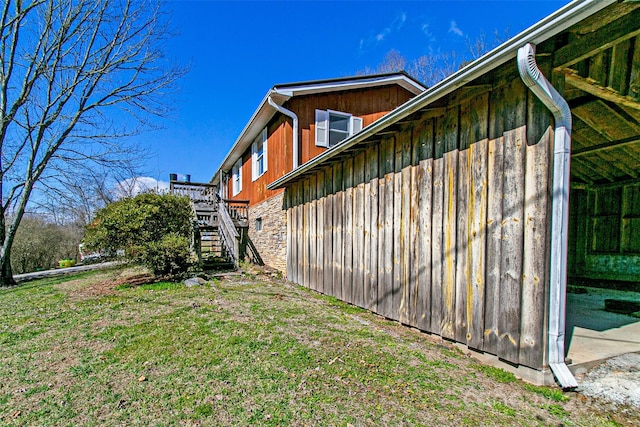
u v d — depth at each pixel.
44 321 4.24
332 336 3.55
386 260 4.32
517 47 2.27
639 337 3.22
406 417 2.04
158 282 7.14
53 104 9.27
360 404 2.20
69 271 10.86
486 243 2.87
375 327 3.92
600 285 6.48
